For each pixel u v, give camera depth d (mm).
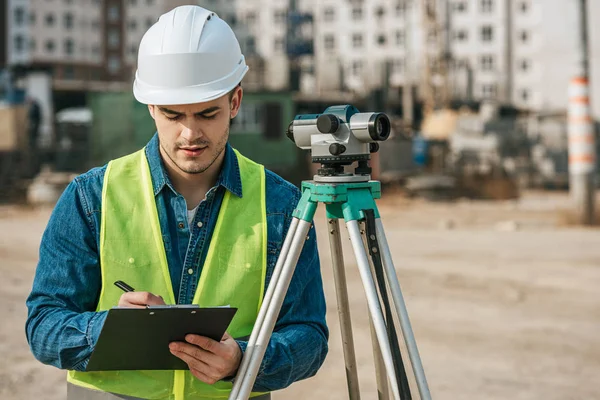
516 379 6039
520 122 42312
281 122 31125
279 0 86125
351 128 2227
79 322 2145
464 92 53688
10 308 8344
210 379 2113
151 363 2117
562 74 83188
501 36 84188
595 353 6820
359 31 84625
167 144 2209
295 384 5824
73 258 2246
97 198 2285
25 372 6086
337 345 6895
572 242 14594
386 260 2256
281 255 2246
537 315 8258
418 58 78438
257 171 2416
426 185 29422
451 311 8406
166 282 2262
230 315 2020
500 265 11555
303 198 2270
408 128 34719
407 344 2197
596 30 67625
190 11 2281
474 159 35250
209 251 2285
